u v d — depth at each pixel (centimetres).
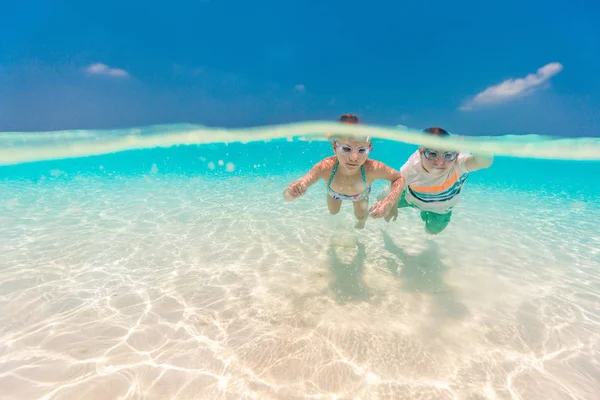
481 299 297
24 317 258
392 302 290
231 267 355
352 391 190
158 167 1028
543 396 189
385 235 464
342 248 413
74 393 186
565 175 976
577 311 279
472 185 883
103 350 221
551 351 228
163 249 399
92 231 456
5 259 364
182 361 212
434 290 313
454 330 250
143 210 562
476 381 200
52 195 664
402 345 232
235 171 994
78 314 264
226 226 487
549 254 403
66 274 332
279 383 195
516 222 536
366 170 349
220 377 199
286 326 252
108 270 343
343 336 240
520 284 327
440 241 444
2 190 700
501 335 245
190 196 673
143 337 236
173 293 299
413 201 405
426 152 339
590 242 443
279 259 378
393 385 195
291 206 604
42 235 438
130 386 191
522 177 998
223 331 245
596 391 194
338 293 304
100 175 897
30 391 187
